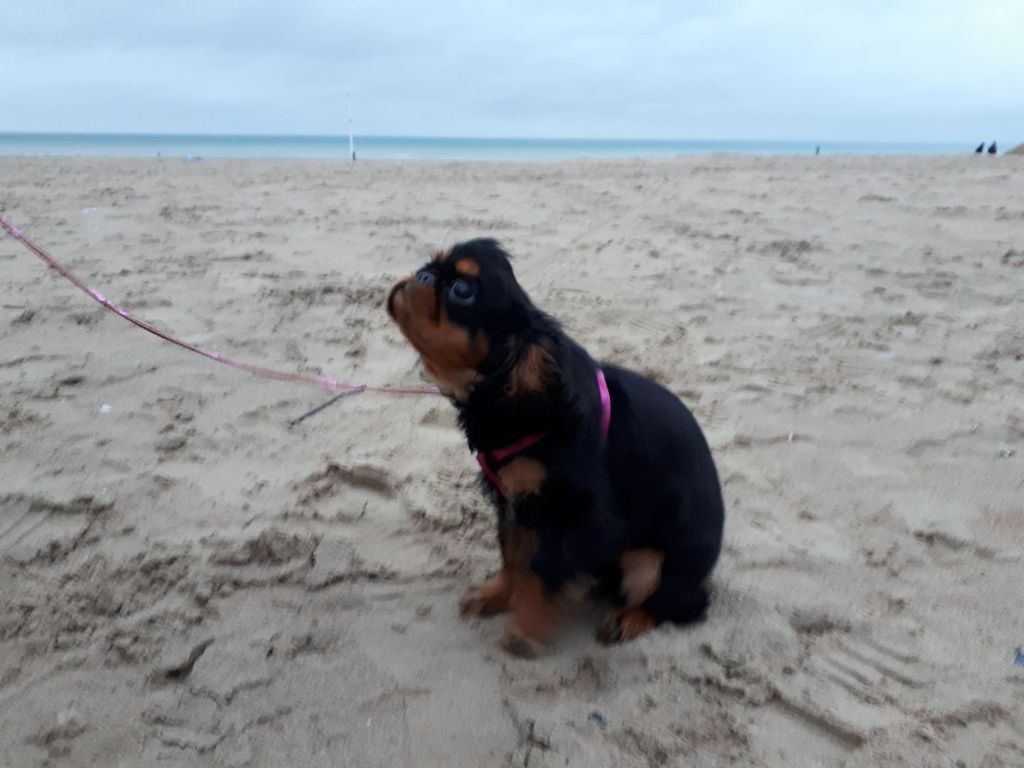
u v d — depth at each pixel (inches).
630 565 29.5
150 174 158.2
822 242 88.0
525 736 25.4
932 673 28.1
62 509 36.0
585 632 30.3
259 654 28.6
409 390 47.6
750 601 31.9
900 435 45.0
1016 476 40.6
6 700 26.2
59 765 24.1
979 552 34.9
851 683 27.7
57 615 29.8
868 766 24.4
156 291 65.6
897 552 35.1
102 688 26.8
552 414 25.5
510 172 174.9
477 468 41.1
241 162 220.4
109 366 50.8
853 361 54.9
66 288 65.1
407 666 28.3
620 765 24.4
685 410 30.4
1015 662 28.6
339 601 31.5
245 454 41.9
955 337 58.9
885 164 201.8
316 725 25.7
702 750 25.0
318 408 44.1
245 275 71.3
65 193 118.3
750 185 140.6
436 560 34.2
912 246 85.8
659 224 99.6
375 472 39.4
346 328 58.9
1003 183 138.4
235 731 25.4
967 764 24.3
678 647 29.2
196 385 48.9
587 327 60.8
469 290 25.7
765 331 60.5
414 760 24.5
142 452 41.3
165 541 34.4
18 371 49.5
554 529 27.1
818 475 41.3
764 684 27.4
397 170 182.7
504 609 31.0
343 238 88.2
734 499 39.1
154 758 24.4
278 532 34.7
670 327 61.1
